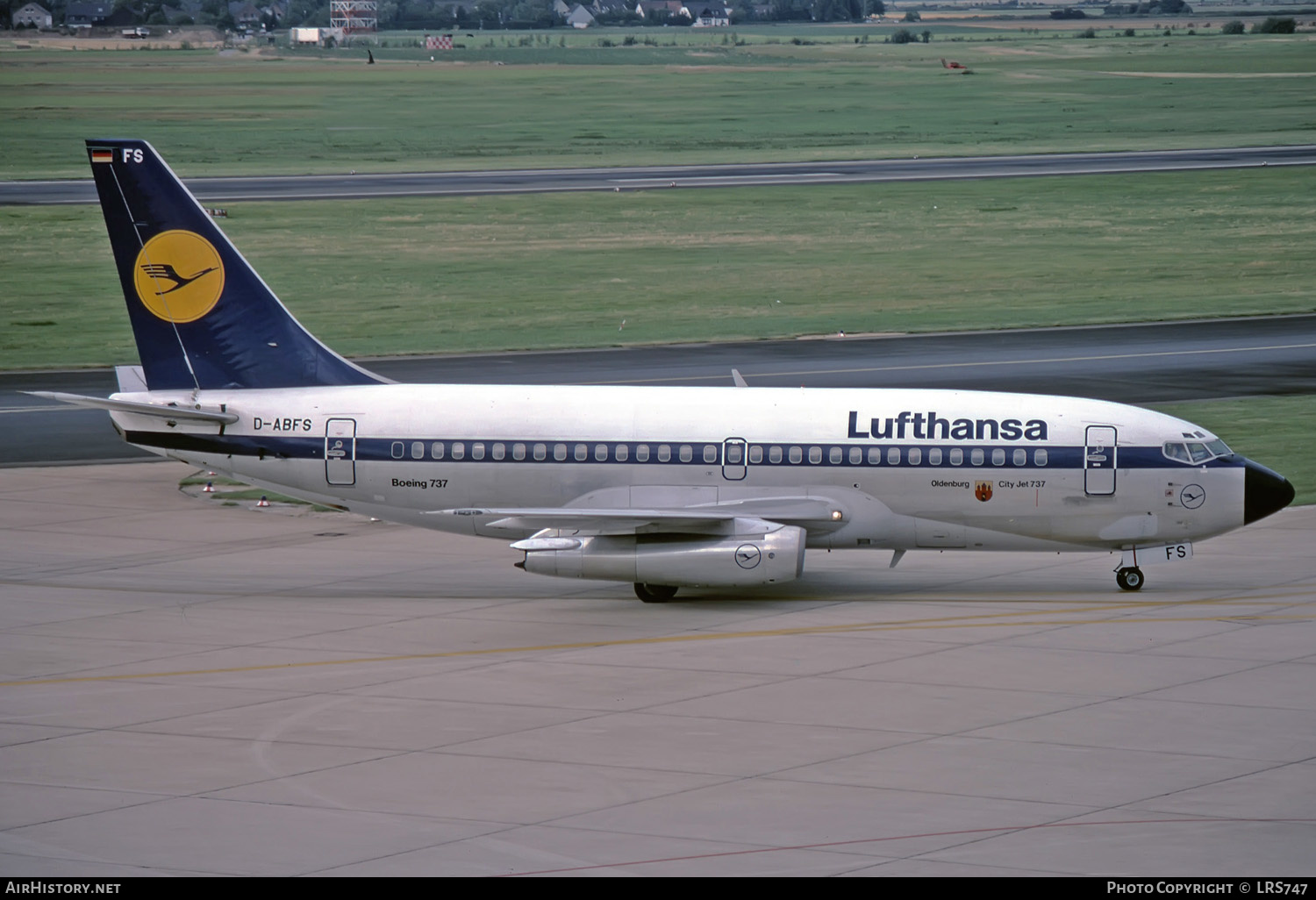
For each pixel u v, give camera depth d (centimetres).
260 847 6262
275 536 13125
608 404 11206
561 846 6262
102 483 14925
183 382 11544
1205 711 8044
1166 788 6900
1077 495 10831
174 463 15838
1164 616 10188
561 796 6862
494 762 7331
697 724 7912
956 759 7312
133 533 13112
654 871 5978
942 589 11194
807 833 6378
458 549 12744
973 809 6650
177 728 7912
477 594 11206
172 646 9625
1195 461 10844
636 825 6500
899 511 10962
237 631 10019
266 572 11862
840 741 7600
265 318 11506
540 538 10831
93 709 8256
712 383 19200
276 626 10150
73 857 6169
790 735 7706
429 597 11075
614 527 10625
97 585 11356
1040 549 11094
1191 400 18075
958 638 9656
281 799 6844
